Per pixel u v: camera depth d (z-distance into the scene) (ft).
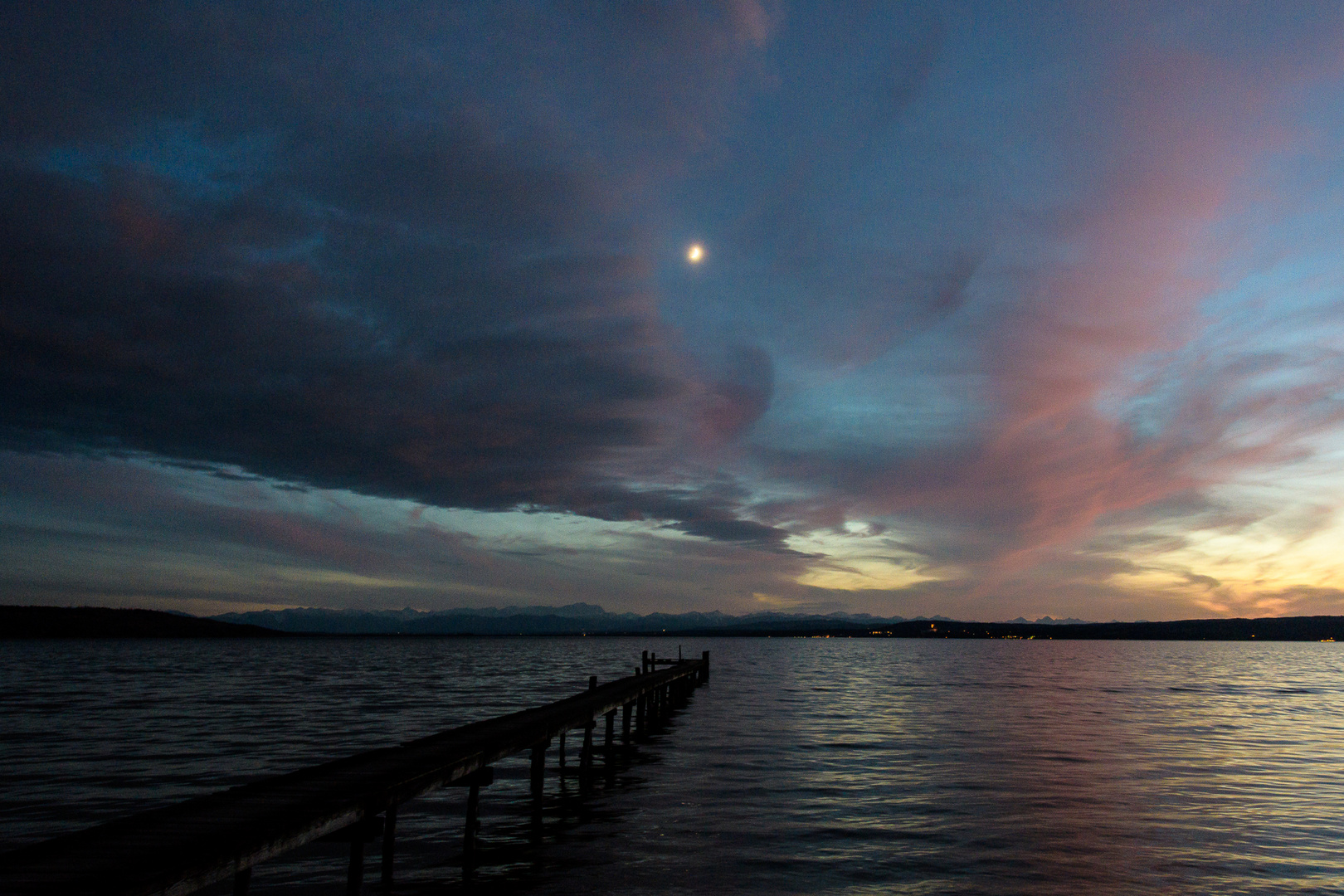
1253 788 63.82
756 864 43.27
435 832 50.19
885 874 41.60
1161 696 163.63
